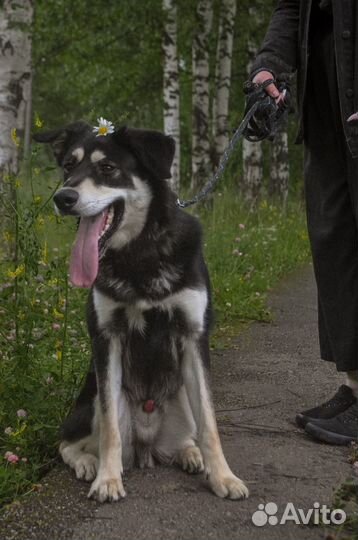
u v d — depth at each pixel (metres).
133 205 3.52
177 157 15.70
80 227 3.56
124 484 3.35
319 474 3.39
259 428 4.04
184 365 3.50
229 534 2.86
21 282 4.20
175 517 3.00
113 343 3.46
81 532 2.90
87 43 18.95
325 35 3.79
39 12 17.38
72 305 6.22
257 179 17.25
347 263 3.84
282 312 7.36
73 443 3.57
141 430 3.55
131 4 16.95
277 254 10.39
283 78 3.97
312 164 3.96
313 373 5.14
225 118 16.39
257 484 3.29
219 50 16.19
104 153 3.61
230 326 6.65
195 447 3.56
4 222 4.96
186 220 3.62
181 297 3.40
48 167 4.17
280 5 4.10
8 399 3.93
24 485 3.34
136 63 19.84
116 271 3.44
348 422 3.83
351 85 3.59
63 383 4.10
